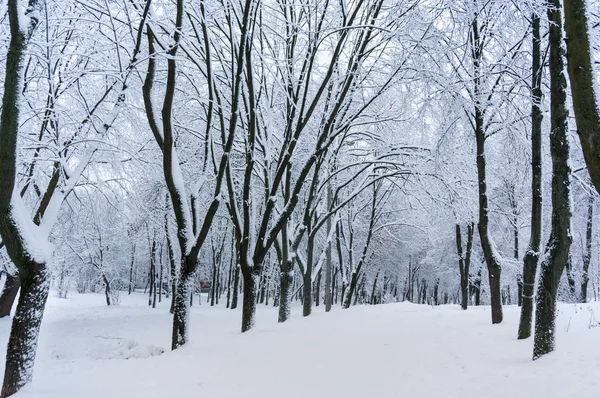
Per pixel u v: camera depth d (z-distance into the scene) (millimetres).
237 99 10492
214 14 12531
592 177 3801
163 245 36594
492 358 7125
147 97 9609
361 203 27719
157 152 14625
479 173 11359
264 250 12406
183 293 10039
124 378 7223
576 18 3912
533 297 8469
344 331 11555
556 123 6863
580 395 4660
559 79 6898
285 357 8539
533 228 8672
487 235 11078
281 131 18172
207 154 11508
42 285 6773
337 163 20484
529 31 8883
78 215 14930
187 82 15109
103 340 13031
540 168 8695
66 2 10320
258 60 14047
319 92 12109
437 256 33125
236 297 29312
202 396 6027
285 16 13477
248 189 12008
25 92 11164
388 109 17719
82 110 11797
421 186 16453
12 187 6379
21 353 6461
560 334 8016
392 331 10969
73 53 10062
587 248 23562
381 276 45062
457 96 11062
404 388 6059
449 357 7535
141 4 10188
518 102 11008
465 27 10289
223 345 10000
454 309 17672
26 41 6352
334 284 37438
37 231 6930
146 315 20734
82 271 39969
